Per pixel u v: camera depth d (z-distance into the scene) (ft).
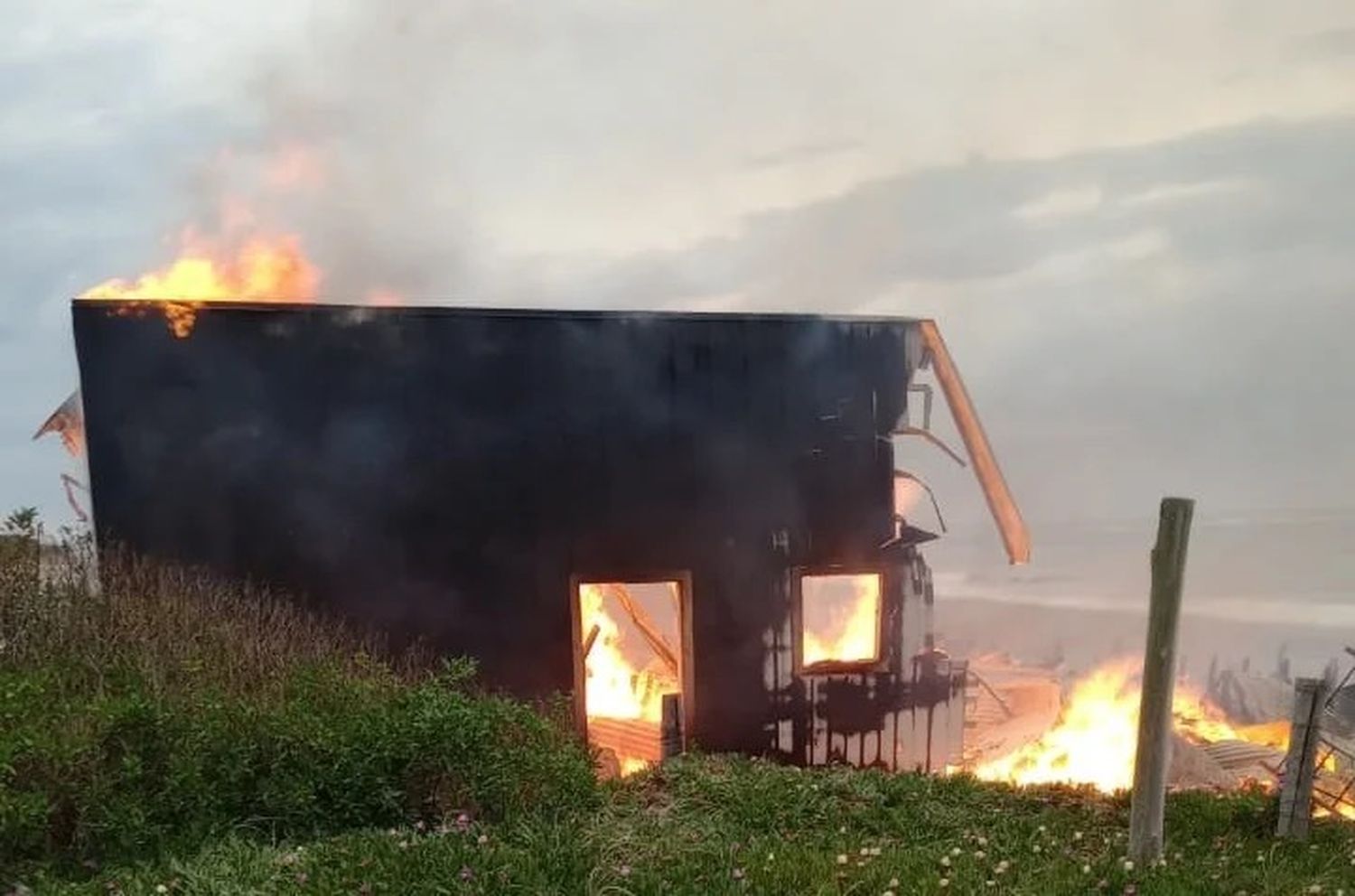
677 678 38.60
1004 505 36.65
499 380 32.48
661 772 27.78
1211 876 19.88
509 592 32.37
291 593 30.66
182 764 20.65
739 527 34.22
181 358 30.12
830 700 34.83
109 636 26.58
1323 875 21.01
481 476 32.27
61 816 19.75
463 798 21.74
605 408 33.27
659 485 33.60
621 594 38.50
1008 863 20.10
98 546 29.35
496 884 16.96
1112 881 19.22
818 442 35.01
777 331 34.73
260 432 30.66
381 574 31.37
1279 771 27.91
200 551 30.07
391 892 16.49
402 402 31.73
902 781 28.17
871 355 35.68
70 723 21.12
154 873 18.03
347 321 31.35
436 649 31.68
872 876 18.72
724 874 18.51
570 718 32.42
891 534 35.65
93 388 29.50
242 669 26.43
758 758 32.78
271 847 19.35
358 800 21.29
